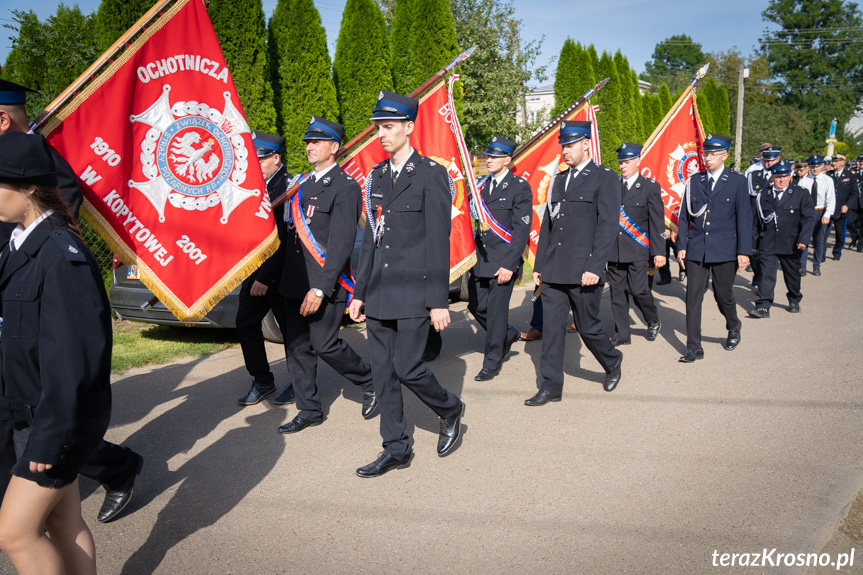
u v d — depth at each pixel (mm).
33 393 2104
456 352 6352
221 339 6859
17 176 2027
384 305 3564
